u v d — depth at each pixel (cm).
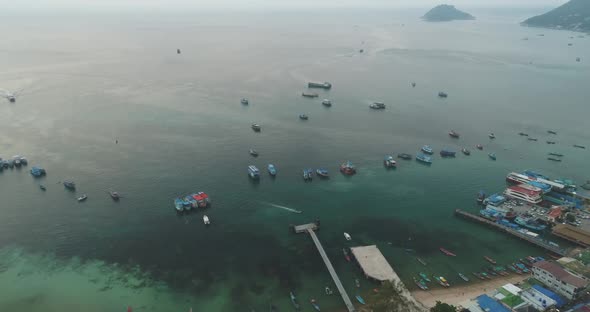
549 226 15575
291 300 11806
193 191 17575
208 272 12875
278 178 19012
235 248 14025
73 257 13388
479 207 17150
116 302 11656
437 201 17550
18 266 12950
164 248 13912
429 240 14838
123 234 14588
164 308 11475
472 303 11212
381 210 16700
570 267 12369
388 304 10656
